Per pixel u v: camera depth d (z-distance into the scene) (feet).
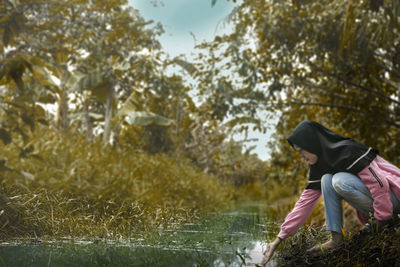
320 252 7.96
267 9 22.39
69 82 31.53
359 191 7.61
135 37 30.66
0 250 8.68
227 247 9.75
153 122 34.71
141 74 34.88
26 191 13.30
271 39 22.74
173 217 16.21
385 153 23.68
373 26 16.75
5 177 13.11
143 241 10.48
